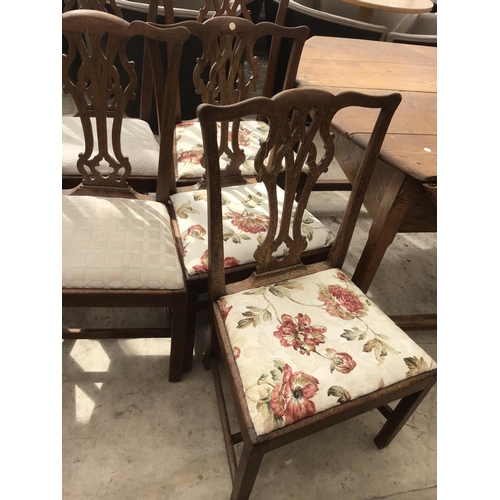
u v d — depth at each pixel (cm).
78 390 128
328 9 336
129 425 121
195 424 124
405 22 338
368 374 86
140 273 102
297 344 89
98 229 107
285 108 79
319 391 82
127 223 111
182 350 122
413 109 141
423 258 204
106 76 99
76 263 99
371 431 129
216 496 110
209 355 130
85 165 126
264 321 93
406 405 107
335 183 204
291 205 96
